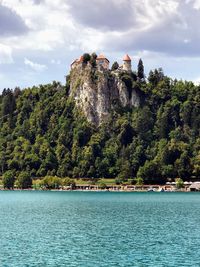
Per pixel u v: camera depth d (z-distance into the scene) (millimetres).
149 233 131250
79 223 154875
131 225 149375
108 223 154875
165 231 134875
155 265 92688
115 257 99750
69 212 197375
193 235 126812
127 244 113875
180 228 141500
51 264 94000
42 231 135750
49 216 179125
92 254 102812
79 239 121375
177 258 98438
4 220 164250
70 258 99250
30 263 94812
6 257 99938
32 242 116875
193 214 186875
